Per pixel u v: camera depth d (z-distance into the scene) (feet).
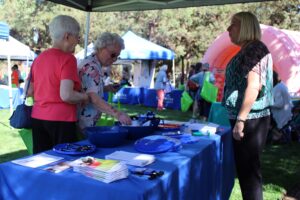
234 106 8.31
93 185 4.74
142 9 15.76
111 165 5.08
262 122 8.14
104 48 8.35
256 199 8.41
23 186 5.35
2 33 25.34
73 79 7.50
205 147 7.04
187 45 81.10
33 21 95.25
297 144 20.97
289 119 19.89
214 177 7.80
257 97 8.00
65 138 7.77
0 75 57.72
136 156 5.99
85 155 6.17
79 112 8.49
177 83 58.23
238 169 8.57
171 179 5.29
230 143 9.39
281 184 13.29
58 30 7.68
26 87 8.49
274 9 62.59
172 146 6.57
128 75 52.90
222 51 33.94
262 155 17.97
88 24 15.96
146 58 42.01
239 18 8.21
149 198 4.59
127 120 7.89
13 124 8.66
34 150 8.14
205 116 28.45
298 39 31.45
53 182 5.05
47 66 7.61
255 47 7.95
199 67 33.40
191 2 14.82
